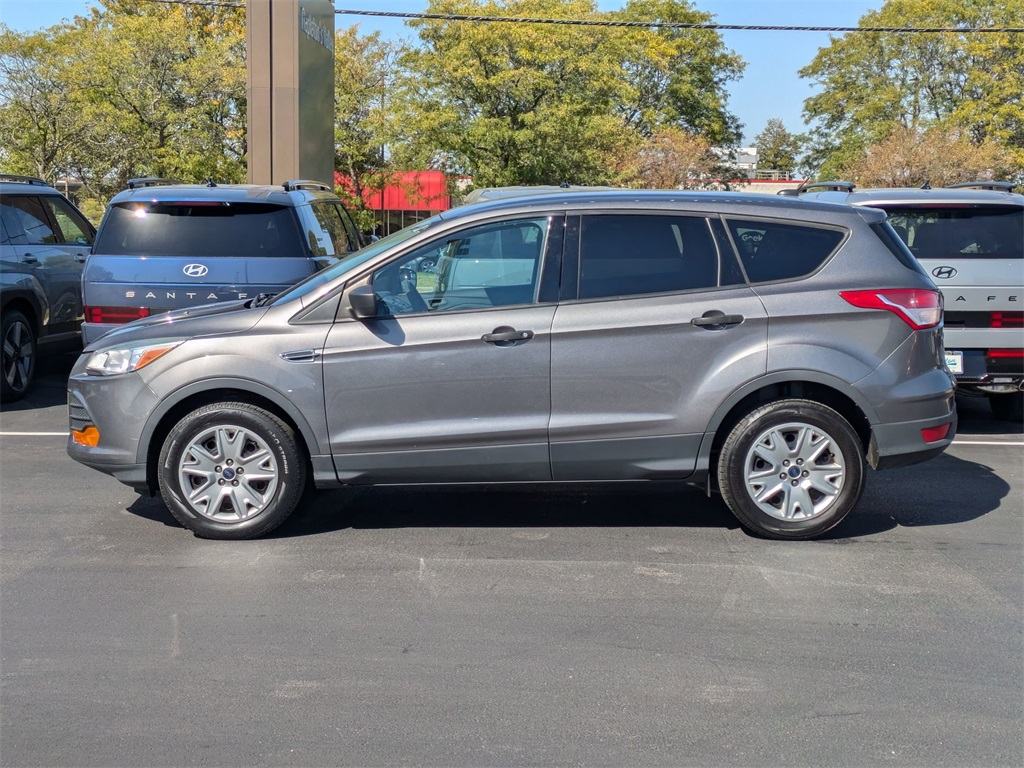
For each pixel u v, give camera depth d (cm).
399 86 2809
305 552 539
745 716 361
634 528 582
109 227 830
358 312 531
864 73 5028
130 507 624
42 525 586
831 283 544
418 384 541
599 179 2944
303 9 1673
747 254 549
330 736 346
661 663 404
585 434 543
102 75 2630
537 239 549
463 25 2700
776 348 537
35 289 995
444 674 394
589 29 2833
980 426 902
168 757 333
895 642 424
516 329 537
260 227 830
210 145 2695
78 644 421
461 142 2795
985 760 332
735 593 479
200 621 445
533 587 487
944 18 4691
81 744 342
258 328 548
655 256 549
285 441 546
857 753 336
